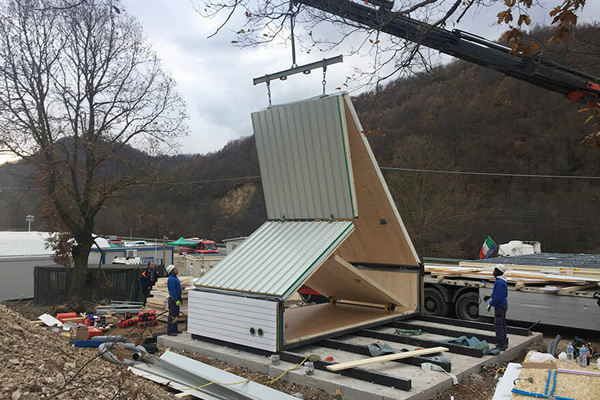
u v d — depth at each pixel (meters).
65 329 13.07
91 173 19.19
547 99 47.19
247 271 9.94
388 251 12.44
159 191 63.62
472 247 44.59
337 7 6.13
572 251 43.44
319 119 10.31
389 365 8.16
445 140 45.84
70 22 17.81
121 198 20.44
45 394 4.59
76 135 18.67
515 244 21.89
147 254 30.58
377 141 42.75
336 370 7.55
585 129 45.34
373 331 10.34
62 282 20.33
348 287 11.66
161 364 8.39
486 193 48.03
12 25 17.41
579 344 9.57
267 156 11.52
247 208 64.56
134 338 11.98
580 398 4.49
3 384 4.47
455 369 7.91
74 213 19.52
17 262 22.77
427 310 14.27
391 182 38.03
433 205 35.81
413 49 5.99
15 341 5.40
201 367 7.98
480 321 13.12
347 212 10.22
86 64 18.86
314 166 10.62
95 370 5.61
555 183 46.16
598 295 10.79
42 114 18.05
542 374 5.08
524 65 11.13
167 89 20.58
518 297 12.09
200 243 38.56
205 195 69.44
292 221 11.23
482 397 7.17
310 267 9.16
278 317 8.59
